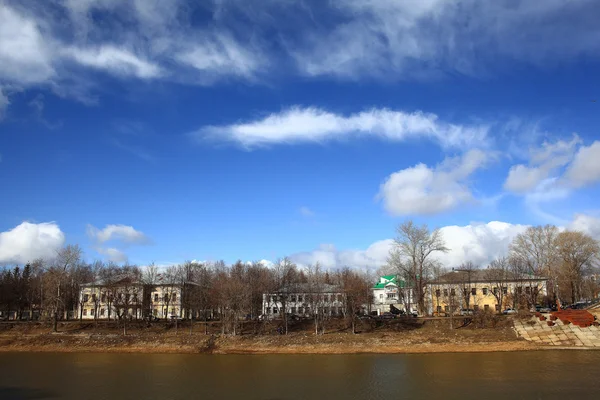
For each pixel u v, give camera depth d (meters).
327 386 66.88
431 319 115.56
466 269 139.25
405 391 62.78
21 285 146.62
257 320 123.75
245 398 60.62
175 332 116.50
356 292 123.88
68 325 124.94
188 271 161.75
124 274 141.75
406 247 126.38
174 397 61.62
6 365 88.44
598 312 104.25
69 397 62.31
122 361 92.81
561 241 133.62
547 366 77.88
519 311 113.50
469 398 58.28
